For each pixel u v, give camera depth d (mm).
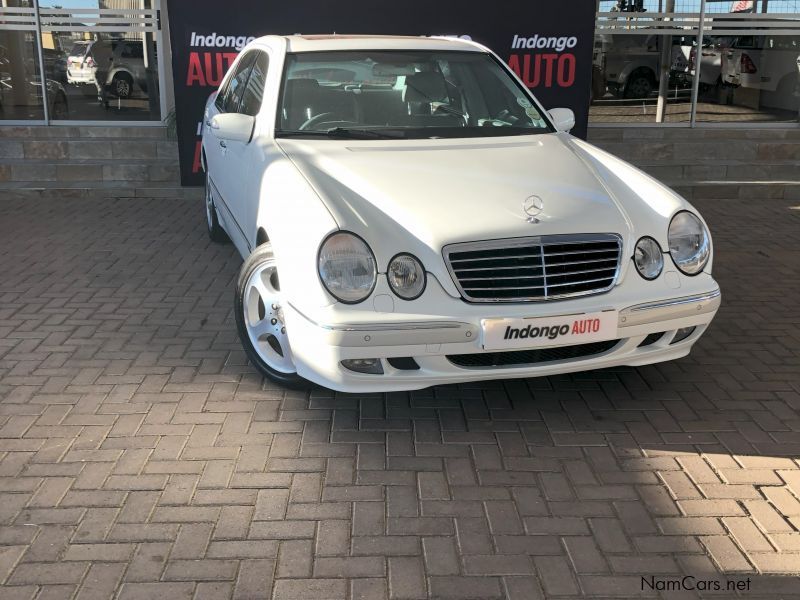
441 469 3248
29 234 6703
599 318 3395
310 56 4699
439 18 8070
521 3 8078
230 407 3730
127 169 8375
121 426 3537
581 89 8359
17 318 4793
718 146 9016
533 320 3297
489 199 3572
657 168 8805
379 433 3521
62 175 8359
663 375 4152
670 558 2719
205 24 7793
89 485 3086
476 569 2648
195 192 8094
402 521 2902
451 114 4617
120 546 2732
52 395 3816
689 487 3143
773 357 4395
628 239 3520
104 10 8656
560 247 3422
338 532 2832
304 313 3295
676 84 9305
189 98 7941
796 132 9133
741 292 5504
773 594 2551
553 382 4051
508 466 3277
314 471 3217
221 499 3014
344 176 3740
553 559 2703
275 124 4355
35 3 8547
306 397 3840
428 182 3711
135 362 4207
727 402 3863
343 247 3240
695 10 9094
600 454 3381
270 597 2504
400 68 4738
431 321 3227
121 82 8836
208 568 2629
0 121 8844
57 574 2588
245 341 3951
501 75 4938
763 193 8508
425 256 3289
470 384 4008
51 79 8789
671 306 3537
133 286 5418
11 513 2902
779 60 9297
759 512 2982
